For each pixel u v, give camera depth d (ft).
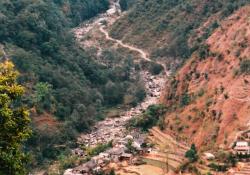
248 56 370.94
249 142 290.15
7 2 502.38
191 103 385.91
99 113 460.14
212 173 262.67
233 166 266.77
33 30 494.59
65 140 397.19
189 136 350.64
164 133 372.38
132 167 299.99
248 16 426.51
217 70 396.37
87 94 467.52
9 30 475.31
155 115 406.41
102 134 411.75
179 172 279.69
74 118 424.05
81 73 502.38
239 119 318.24
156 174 284.00
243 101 329.52
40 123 395.34
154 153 323.98
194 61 431.84
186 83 417.49
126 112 469.98
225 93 349.41
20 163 93.97
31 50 476.54
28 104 404.36
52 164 359.87
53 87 450.71
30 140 373.40
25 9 509.76
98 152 354.13
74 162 342.03
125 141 361.10
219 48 416.26
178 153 320.09
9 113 92.22
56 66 481.46
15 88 94.53
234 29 422.82
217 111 341.21
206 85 391.45
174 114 391.65
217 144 310.24
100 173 299.99
